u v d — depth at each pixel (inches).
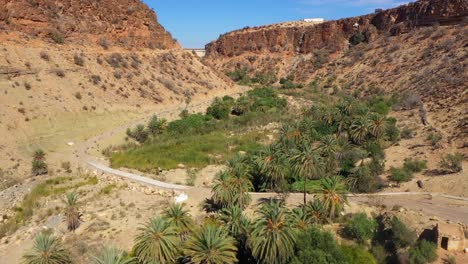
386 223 1497.3
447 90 3472.0
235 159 2107.5
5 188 2112.5
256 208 1791.3
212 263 1138.0
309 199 1892.2
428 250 1250.6
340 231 1487.5
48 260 1288.1
